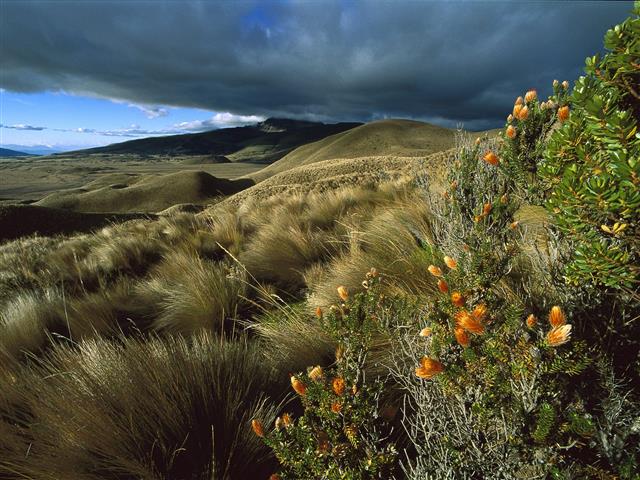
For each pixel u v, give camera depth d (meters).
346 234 5.14
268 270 4.96
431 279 2.80
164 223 9.88
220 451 1.92
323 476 1.26
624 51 1.00
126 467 1.81
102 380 2.36
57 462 1.88
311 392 1.29
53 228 34.97
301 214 7.57
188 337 3.65
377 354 2.35
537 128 1.64
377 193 7.63
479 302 1.32
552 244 1.69
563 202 1.12
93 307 4.36
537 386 1.08
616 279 1.08
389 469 1.31
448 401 1.34
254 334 3.51
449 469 1.18
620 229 1.02
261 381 2.41
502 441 1.12
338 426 1.31
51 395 2.33
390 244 3.99
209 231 8.10
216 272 4.64
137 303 4.66
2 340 3.70
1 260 8.20
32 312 4.20
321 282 3.95
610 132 0.96
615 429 1.02
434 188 4.38
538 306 1.61
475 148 2.51
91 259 6.84
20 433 2.18
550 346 1.03
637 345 1.32
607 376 1.10
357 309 1.51
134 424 2.01
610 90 1.09
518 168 1.70
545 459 1.04
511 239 2.02
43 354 3.49
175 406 2.05
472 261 1.41
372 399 1.40
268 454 1.90
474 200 2.37
